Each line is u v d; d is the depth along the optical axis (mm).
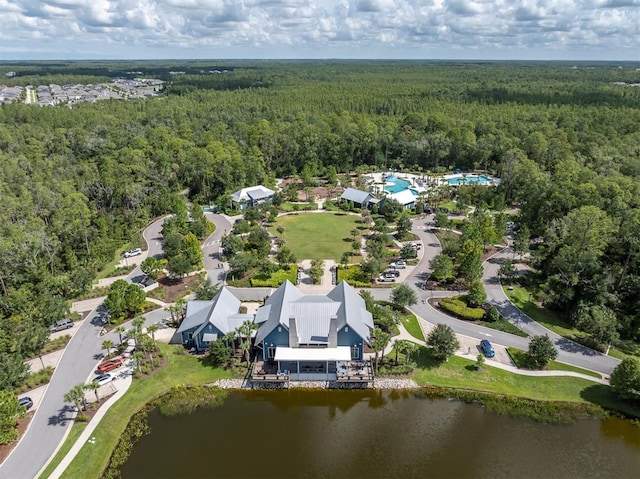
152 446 52375
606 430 54938
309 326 65000
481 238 101438
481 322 75562
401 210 128125
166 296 84188
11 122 188625
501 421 56344
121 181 126938
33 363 65312
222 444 52844
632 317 74438
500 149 170250
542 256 92875
